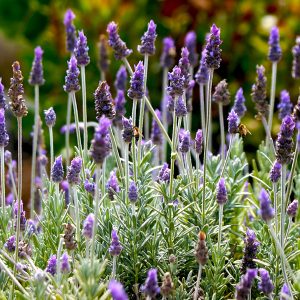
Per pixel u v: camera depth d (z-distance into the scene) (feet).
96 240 4.43
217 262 4.33
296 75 4.90
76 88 4.55
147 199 4.43
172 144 4.44
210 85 4.35
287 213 4.33
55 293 4.10
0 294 4.14
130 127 4.36
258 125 6.71
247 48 6.98
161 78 7.05
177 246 4.42
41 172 5.04
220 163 4.80
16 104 4.22
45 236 4.52
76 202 4.34
